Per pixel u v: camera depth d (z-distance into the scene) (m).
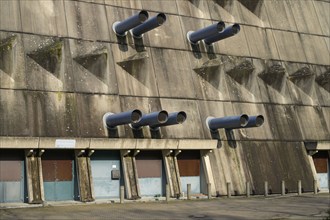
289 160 34.31
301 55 39.12
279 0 40.47
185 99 31.73
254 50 36.75
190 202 27.34
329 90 38.75
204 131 31.59
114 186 28.86
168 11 34.03
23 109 26.58
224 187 30.92
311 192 34.31
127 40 31.48
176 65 32.47
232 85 34.22
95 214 21.72
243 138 33.09
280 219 20.12
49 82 27.83
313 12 42.12
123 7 32.38
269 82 35.88
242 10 37.91
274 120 34.97
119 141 27.75
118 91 29.70
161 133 29.92
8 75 26.80
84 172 27.30
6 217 20.72
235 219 20.09
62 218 20.34
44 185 26.95
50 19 29.52
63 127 27.27
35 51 27.86
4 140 24.89
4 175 26.09
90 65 29.12
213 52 34.66
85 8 30.94
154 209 23.72
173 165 29.92
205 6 35.97
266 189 31.58
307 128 36.31
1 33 27.73
